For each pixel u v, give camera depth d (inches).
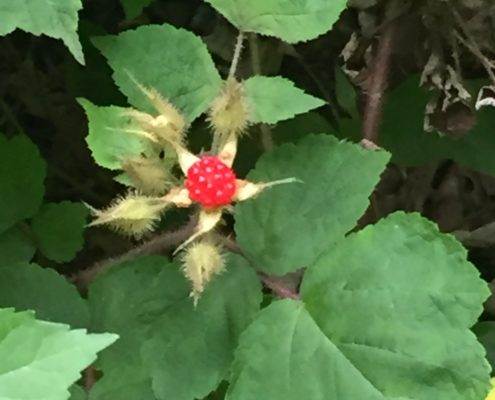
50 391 4.6
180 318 5.8
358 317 5.3
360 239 5.4
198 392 5.6
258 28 5.8
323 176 5.8
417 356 5.2
